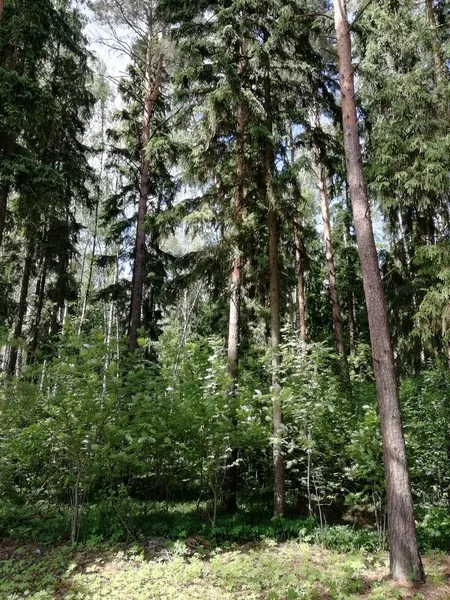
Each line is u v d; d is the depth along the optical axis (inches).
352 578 209.3
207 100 340.5
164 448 287.3
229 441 285.7
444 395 344.2
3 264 580.4
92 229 895.7
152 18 533.3
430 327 355.9
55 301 586.6
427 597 190.5
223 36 341.7
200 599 187.6
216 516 309.7
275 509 307.4
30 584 206.7
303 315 488.4
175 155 488.1
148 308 601.3
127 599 187.8
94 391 266.2
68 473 298.0
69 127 544.7
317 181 553.9
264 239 408.5
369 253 249.0
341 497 340.8
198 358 307.6
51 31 448.5
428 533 253.9
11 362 494.6
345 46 276.7
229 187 369.1
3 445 300.4
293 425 311.3
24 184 374.9
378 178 372.5
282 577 211.5
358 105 401.1
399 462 220.8
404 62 419.8
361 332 813.9
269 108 366.9
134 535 271.0
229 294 367.9
